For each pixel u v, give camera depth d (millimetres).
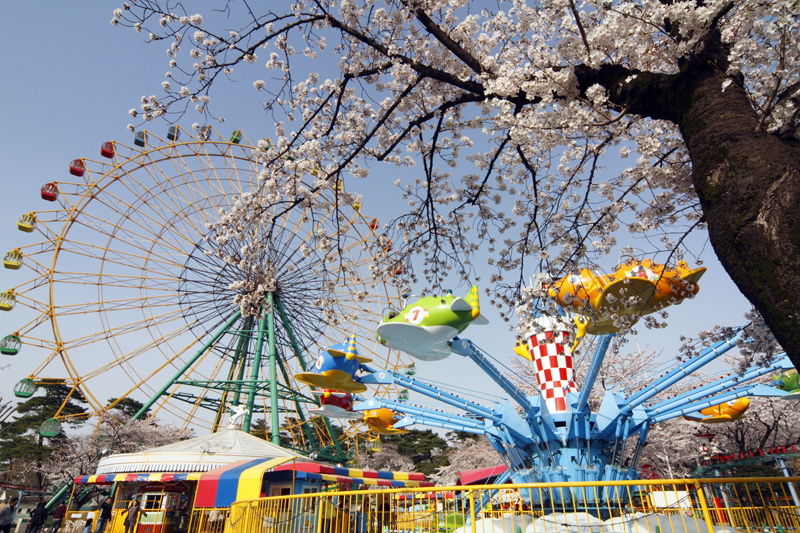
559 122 5449
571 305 7469
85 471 29297
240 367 32938
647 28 4719
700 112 3838
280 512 8547
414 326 10891
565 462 12008
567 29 5496
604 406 12969
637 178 7203
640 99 4590
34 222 28234
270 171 7191
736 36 4082
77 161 28938
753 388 12805
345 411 16266
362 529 7395
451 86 7293
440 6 6797
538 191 7551
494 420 13516
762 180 3148
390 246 7754
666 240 7184
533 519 6113
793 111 3404
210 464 17359
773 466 19625
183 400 30781
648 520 6418
